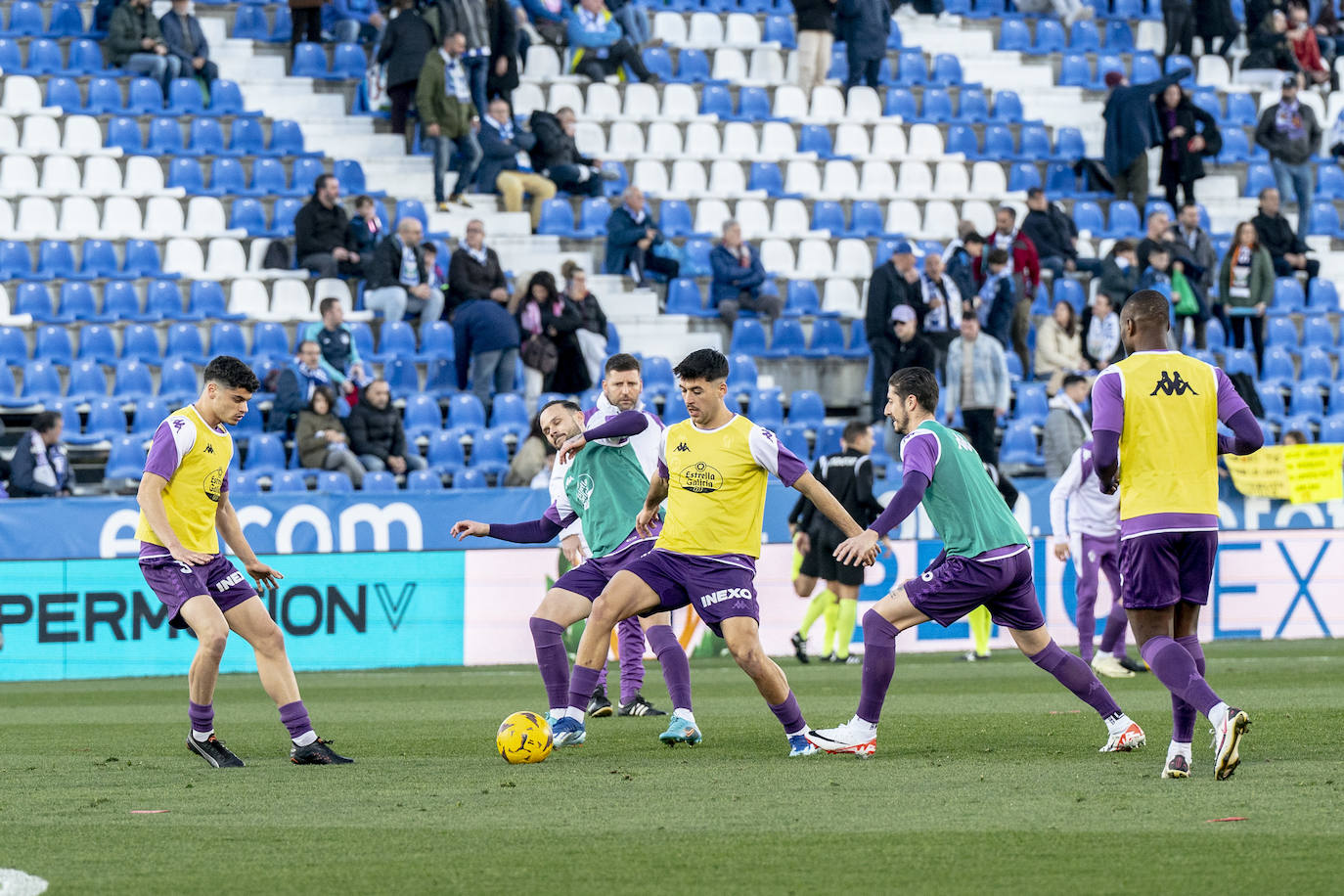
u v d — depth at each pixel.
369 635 54.88
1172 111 84.88
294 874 17.48
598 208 80.12
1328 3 99.31
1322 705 35.88
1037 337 74.06
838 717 35.47
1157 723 32.69
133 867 17.97
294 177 77.31
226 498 28.48
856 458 53.75
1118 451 25.06
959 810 21.19
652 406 70.25
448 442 65.19
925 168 87.69
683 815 21.12
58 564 52.75
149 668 53.50
